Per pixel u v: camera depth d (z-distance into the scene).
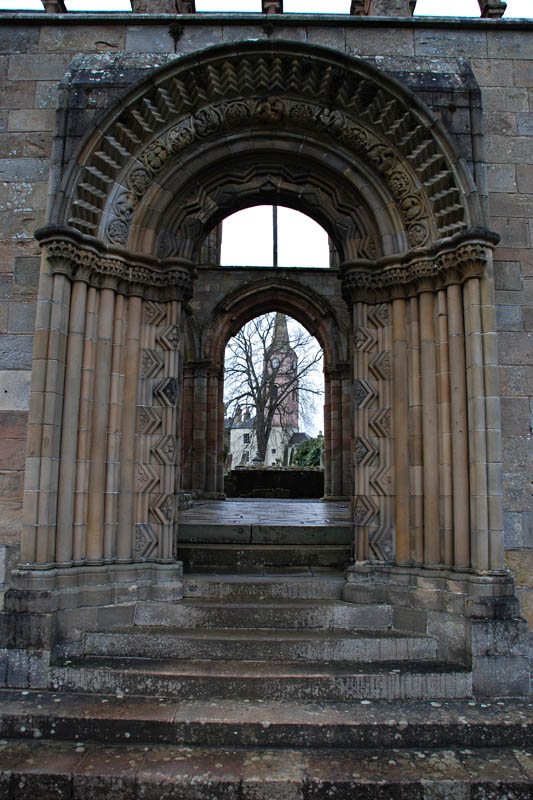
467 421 6.87
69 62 7.92
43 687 5.94
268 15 7.92
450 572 6.71
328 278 19.64
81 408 6.98
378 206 7.58
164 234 7.71
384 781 4.65
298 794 4.59
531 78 7.91
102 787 4.62
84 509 6.86
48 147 7.72
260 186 7.93
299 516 10.81
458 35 8.02
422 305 7.29
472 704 5.77
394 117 7.38
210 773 4.71
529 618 6.87
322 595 7.12
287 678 5.77
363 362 7.47
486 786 4.66
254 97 7.53
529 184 7.65
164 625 6.70
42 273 7.00
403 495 7.15
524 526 7.01
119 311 7.37
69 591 6.48
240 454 62.56
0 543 6.98
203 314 19.27
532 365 7.26
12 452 7.13
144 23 7.98
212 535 8.41
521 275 7.44
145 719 5.24
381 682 5.84
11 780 4.66
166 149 7.48
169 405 7.36
